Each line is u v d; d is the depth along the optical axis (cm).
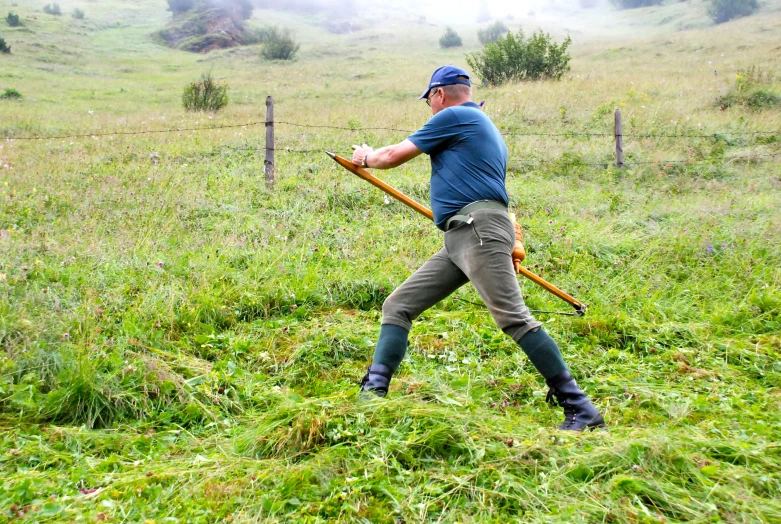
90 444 309
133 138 1178
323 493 262
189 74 3102
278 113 1669
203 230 636
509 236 332
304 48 4231
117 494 260
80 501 254
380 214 717
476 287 328
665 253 628
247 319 470
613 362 427
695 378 403
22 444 301
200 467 284
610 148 1073
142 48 4231
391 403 312
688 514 241
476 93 1739
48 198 712
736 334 473
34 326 385
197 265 527
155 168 862
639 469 262
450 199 334
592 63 2675
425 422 299
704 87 1599
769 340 455
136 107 1969
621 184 940
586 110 1362
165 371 363
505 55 1962
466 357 418
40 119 1541
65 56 3441
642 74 2080
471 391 370
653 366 421
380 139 1110
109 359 364
